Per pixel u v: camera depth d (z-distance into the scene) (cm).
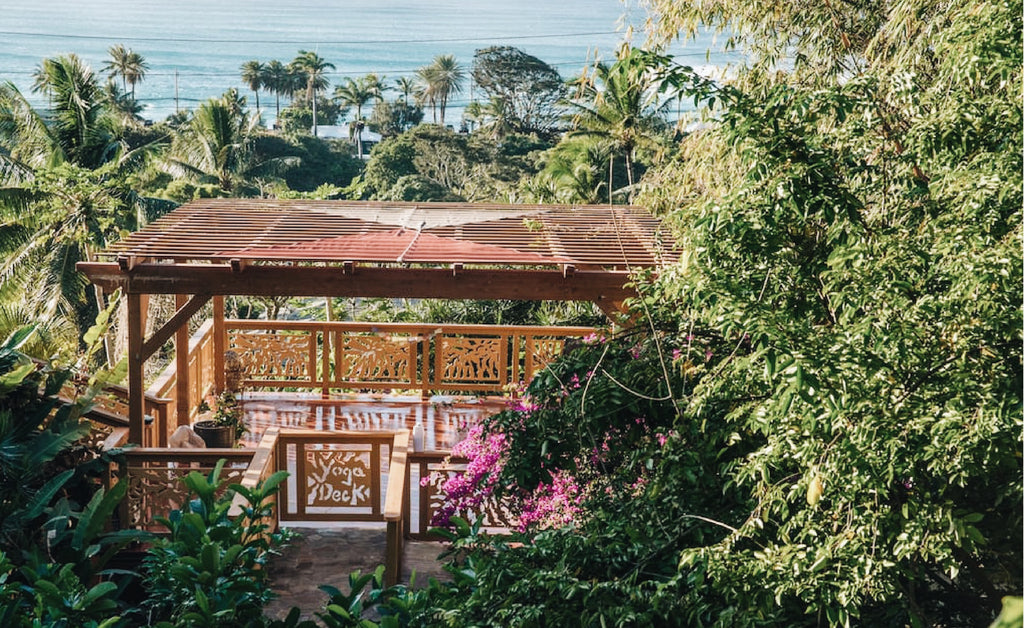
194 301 851
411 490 945
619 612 395
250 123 6141
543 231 940
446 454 846
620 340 568
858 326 360
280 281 840
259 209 1048
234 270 830
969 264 338
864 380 361
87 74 2816
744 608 392
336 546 830
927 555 385
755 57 919
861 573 364
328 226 952
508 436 577
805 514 398
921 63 667
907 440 363
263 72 11550
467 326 1226
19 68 18375
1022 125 365
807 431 380
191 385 1120
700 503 477
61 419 821
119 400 965
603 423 548
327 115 11638
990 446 338
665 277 442
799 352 347
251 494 625
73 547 661
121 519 838
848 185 431
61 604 526
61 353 1052
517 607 412
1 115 2762
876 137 448
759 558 387
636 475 545
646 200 1073
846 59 869
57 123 2816
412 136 6306
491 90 8188
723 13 907
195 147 4384
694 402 443
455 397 1245
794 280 442
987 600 457
